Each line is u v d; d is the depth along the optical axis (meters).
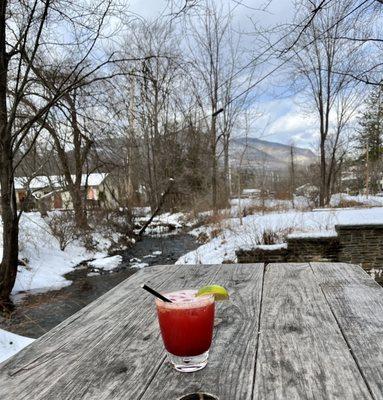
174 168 21.20
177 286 1.77
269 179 33.41
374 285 1.64
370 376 0.90
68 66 7.49
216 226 14.18
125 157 9.69
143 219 21.69
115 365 1.03
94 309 1.51
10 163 7.30
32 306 8.11
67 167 13.80
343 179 37.03
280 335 1.16
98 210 16.17
